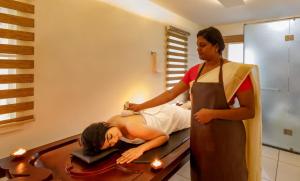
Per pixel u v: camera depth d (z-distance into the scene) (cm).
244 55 318
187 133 192
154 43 289
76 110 194
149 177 107
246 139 143
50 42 169
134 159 127
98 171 112
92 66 206
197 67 143
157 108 194
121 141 145
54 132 178
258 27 301
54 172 112
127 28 244
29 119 159
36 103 164
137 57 262
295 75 276
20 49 149
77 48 191
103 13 214
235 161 128
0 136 146
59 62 177
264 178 221
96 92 212
